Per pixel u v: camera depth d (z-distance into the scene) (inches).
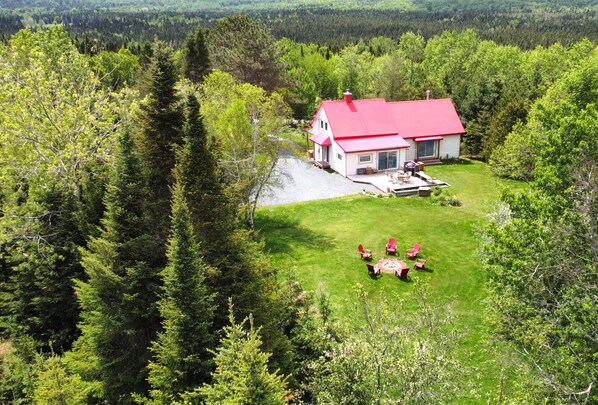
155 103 805.2
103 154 948.6
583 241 592.7
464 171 1850.4
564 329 535.5
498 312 648.4
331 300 971.9
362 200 1562.5
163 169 799.1
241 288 648.4
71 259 804.6
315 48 4237.2
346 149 1774.1
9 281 888.9
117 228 677.3
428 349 519.5
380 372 521.0
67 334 802.2
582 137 628.4
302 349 695.1
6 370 655.8
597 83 1179.9
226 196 685.3
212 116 1295.5
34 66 1032.8
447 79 2691.9
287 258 1157.1
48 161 888.3
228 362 475.5
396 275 1067.9
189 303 560.7
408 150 1971.0
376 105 1956.2
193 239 578.2
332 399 509.0
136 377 639.1
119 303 658.2
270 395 444.8
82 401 594.2
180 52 2871.6
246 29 2358.5
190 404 503.2
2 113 927.0
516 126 1585.9
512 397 644.7
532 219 637.3
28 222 813.2
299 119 2746.1
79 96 1083.9
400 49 4131.4
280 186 1366.9
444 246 1218.6
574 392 463.5
